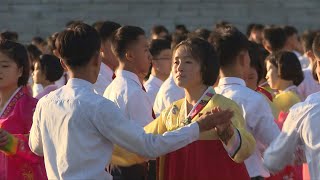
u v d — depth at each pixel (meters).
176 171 8.93
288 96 12.33
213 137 8.80
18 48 10.00
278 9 33.19
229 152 8.54
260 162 9.85
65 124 8.38
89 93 8.44
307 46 17.12
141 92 10.41
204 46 9.01
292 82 12.86
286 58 12.83
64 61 8.60
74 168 8.33
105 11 32.91
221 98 8.95
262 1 33.22
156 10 33.03
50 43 16.84
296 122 8.44
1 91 10.02
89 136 8.32
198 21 33.06
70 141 8.34
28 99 9.98
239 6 33.16
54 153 8.50
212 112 8.44
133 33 10.59
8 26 32.78
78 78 8.57
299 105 8.47
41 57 14.04
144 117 10.36
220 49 9.96
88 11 32.88
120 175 9.91
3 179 9.71
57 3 32.81
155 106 11.88
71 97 8.44
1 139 9.22
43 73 13.92
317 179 8.33
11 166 9.70
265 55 14.61
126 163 9.09
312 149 8.34
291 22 33.22
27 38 32.72
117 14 32.91
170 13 33.03
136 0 33.03
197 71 8.96
